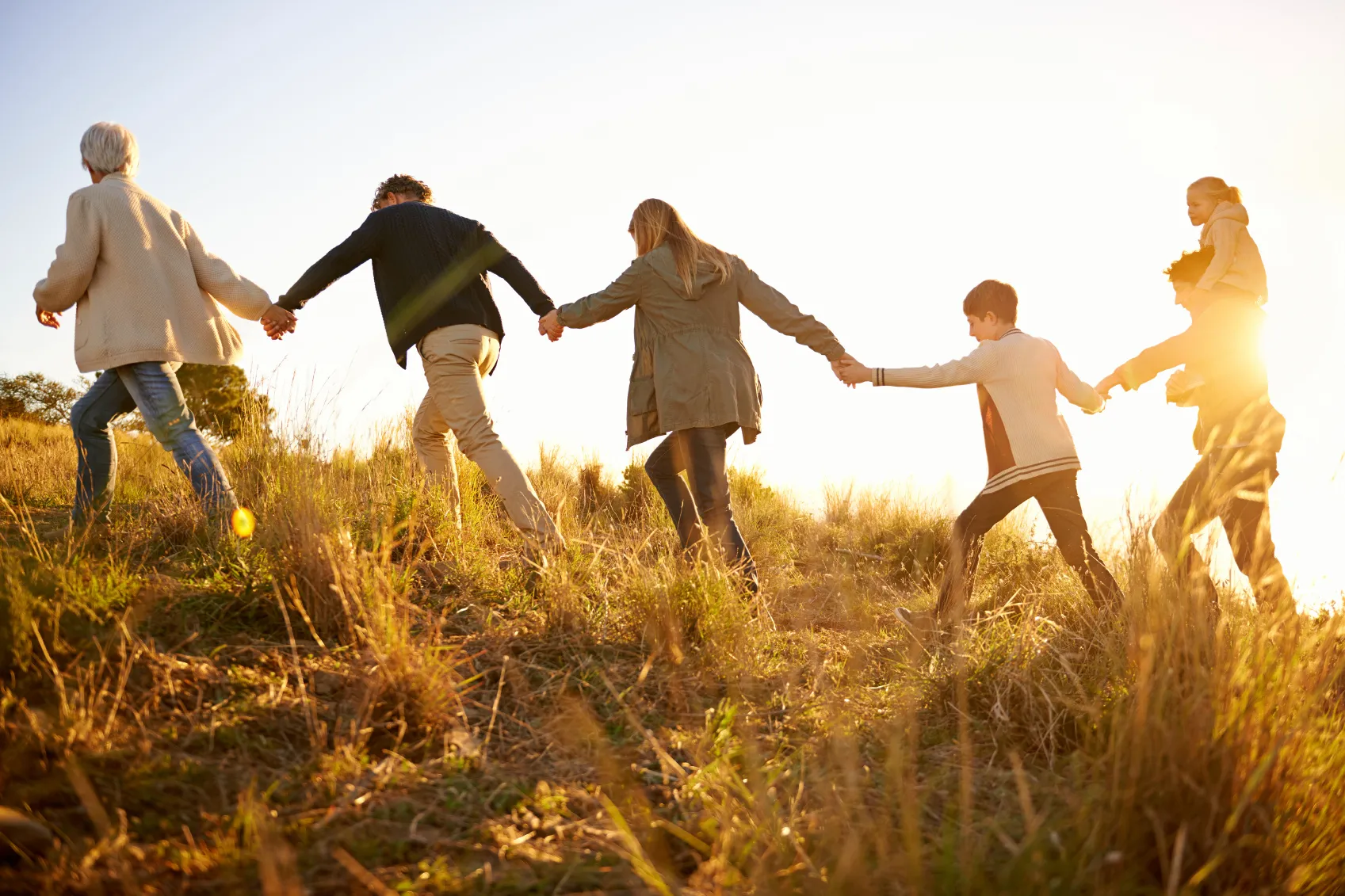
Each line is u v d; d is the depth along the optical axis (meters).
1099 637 3.03
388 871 1.68
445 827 1.88
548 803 2.02
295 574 2.88
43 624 2.31
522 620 3.23
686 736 2.45
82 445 3.81
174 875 1.59
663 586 3.27
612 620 3.29
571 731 2.42
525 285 4.16
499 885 1.67
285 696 2.34
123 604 2.61
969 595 3.89
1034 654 3.00
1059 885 1.60
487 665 2.81
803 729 2.61
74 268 3.51
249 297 3.90
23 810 1.69
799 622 3.91
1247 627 2.43
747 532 5.94
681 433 3.98
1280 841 1.83
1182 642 2.28
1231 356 3.61
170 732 2.07
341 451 4.09
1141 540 2.79
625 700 2.67
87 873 1.53
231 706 2.24
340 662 2.61
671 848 1.90
